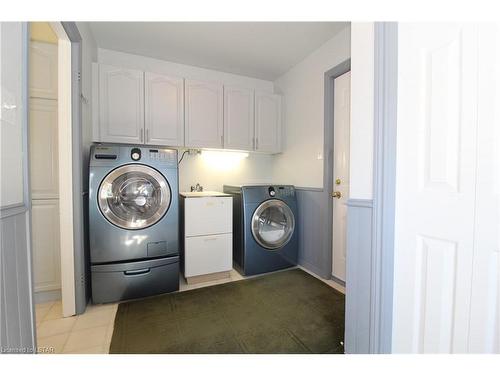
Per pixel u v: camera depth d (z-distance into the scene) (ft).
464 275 2.50
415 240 2.94
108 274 5.98
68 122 5.37
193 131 8.34
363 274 3.40
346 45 6.91
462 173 2.49
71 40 5.28
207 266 7.38
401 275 3.10
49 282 6.30
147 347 4.42
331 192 7.64
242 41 7.60
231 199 7.70
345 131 7.21
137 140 7.55
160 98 7.84
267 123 9.64
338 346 4.46
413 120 2.92
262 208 8.06
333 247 7.66
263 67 9.40
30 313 2.96
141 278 6.28
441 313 2.70
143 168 6.28
